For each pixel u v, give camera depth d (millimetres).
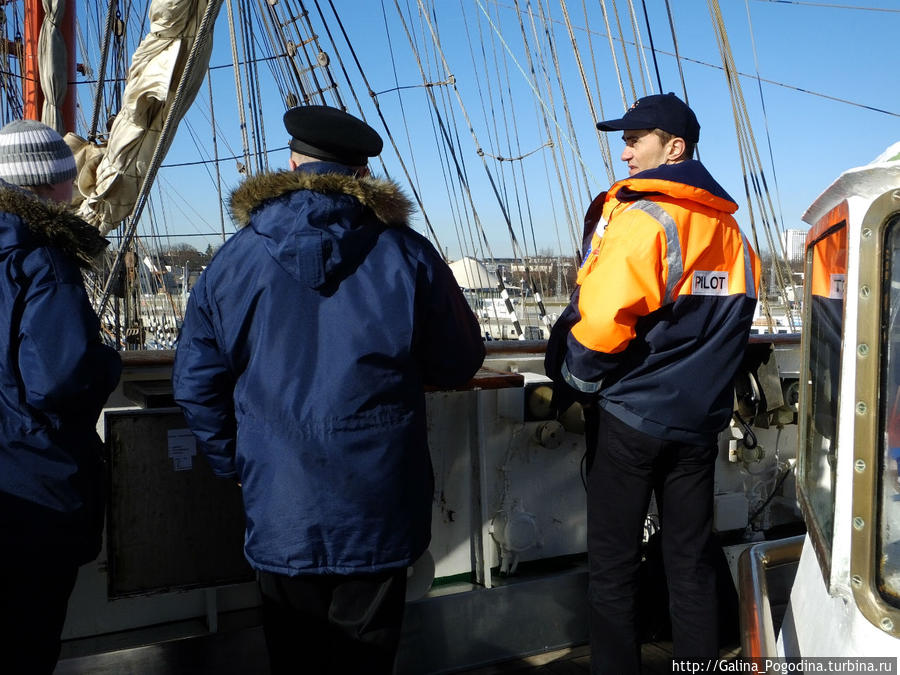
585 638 2906
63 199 2084
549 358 2512
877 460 1259
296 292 1853
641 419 2320
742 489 3348
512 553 2893
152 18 4230
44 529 1830
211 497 2426
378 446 1838
